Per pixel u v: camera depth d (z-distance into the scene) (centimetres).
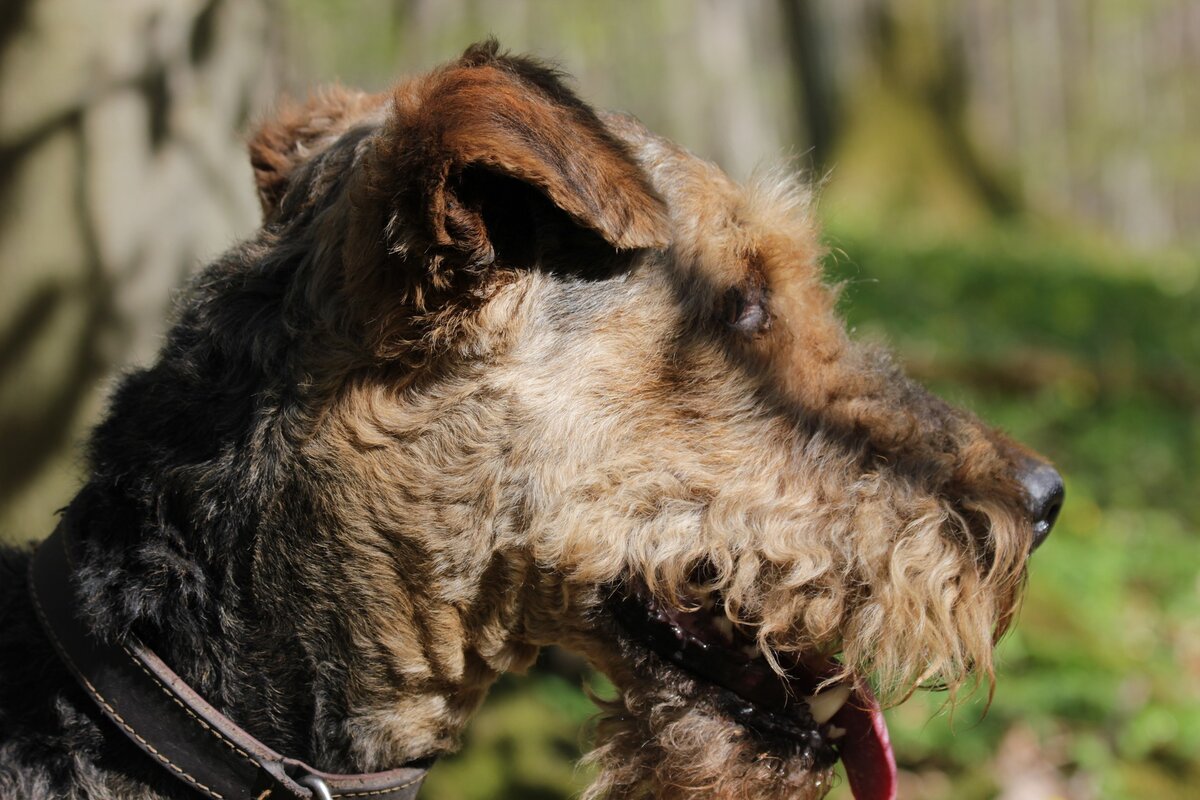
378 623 226
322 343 222
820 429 241
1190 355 1095
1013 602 248
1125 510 695
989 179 2119
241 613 224
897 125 2100
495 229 217
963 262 1420
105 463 235
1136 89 2606
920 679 236
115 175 375
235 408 228
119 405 243
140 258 380
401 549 223
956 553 235
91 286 375
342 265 222
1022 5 2603
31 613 236
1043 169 2636
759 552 230
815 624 231
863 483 238
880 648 230
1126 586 615
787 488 235
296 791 221
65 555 230
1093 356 999
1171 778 451
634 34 1678
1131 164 2612
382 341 214
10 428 375
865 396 252
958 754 444
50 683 226
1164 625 577
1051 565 587
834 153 2094
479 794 405
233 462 224
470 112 199
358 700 230
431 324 213
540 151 199
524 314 223
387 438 219
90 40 368
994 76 2628
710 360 235
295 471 221
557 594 230
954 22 2534
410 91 215
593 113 221
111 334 378
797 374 247
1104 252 1972
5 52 361
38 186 367
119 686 220
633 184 209
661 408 231
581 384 226
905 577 229
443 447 220
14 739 221
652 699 239
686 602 241
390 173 204
